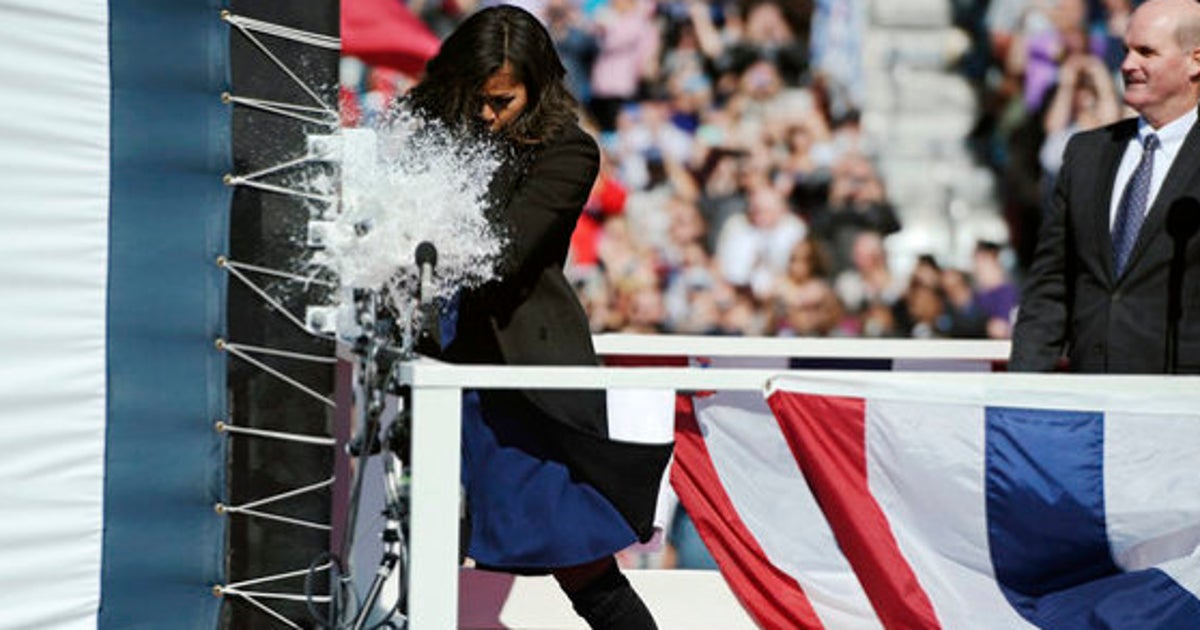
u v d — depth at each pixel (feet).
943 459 40.78
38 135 39.19
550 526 42.06
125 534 40.24
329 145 41.57
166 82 40.88
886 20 104.53
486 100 42.91
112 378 40.04
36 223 39.17
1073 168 55.93
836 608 42.86
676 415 45.11
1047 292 56.85
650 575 60.80
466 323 43.55
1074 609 40.55
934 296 101.55
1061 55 104.94
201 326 41.19
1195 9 53.52
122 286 40.24
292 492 42.01
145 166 40.73
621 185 101.24
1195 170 53.01
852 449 41.09
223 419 41.39
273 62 41.73
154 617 40.81
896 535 41.22
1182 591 40.24
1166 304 53.21
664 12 102.37
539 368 39.24
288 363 41.88
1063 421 40.45
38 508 39.06
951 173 103.60
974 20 105.40
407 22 77.92
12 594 38.73
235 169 41.39
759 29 103.04
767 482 44.16
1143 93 53.67
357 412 41.37
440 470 39.17
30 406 38.96
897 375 41.34
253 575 41.68
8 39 38.73
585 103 101.96
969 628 40.96
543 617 54.44
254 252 41.47
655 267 100.12
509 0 101.24
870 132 103.86
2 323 38.70
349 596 42.04
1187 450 40.06
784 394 40.78
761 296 101.04
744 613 55.16
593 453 42.55
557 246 43.57
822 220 102.06
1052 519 40.40
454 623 39.29
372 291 40.55
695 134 102.32
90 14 39.86
